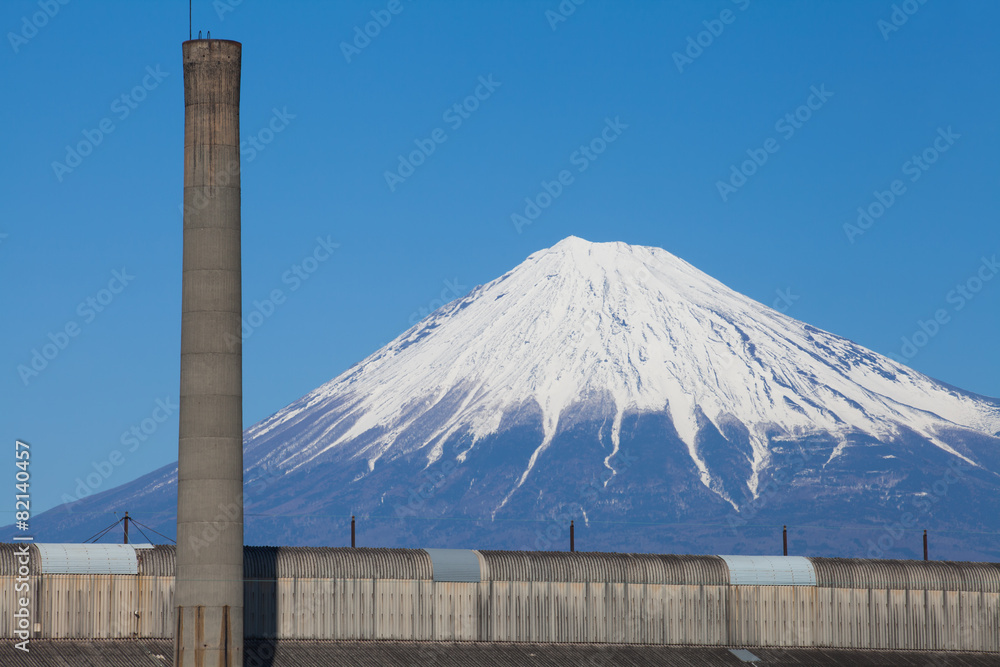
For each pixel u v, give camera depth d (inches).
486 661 2967.5
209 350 2743.6
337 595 2960.1
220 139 2800.2
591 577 3179.1
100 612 2773.1
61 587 2753.4
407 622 3009.4
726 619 3267.7
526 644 3093.0
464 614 3061.0
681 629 3228.3
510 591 3107.8
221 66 2807.6
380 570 3006.9
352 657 2878.9
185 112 2819.9
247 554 2910.9
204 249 2770.7
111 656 2701.8
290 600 2918.3
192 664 2652.6
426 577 3043.8
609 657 3090.6
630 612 3193.9
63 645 2711.6
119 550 2827.3
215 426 2723.9
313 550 2994.6
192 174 2795.3
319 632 2930.6
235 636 2689.5
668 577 3240.7
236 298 2780.5
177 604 2682.1
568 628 3139.8
